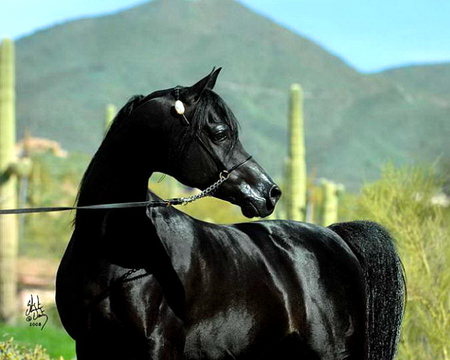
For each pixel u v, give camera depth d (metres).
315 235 7.00
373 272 7.16
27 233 39.12
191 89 5.70
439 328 10.82
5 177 20.73
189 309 5.97
